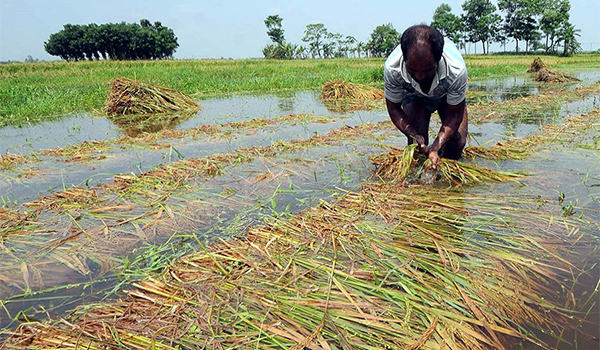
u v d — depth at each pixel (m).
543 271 2.24
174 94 10.60
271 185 3.86
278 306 1.92
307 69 25.30
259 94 14.27
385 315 1.87
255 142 5.98
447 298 1.98
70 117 9.62
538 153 4.66
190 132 6.84
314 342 1.71
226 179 4.09
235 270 2.26
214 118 8.80
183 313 1.93
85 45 72.38
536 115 7.62
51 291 2.30
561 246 2.51
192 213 3.25
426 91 3.43
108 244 2.80
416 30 2.83
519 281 2.16
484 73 22.30
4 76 23.03
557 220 2.85
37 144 6.46
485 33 79.69
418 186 3.62
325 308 1.87
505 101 9.63
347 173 4.18
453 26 80.94
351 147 5.27
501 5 76.88
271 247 2.51
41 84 17.33
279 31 76.81
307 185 3.85
